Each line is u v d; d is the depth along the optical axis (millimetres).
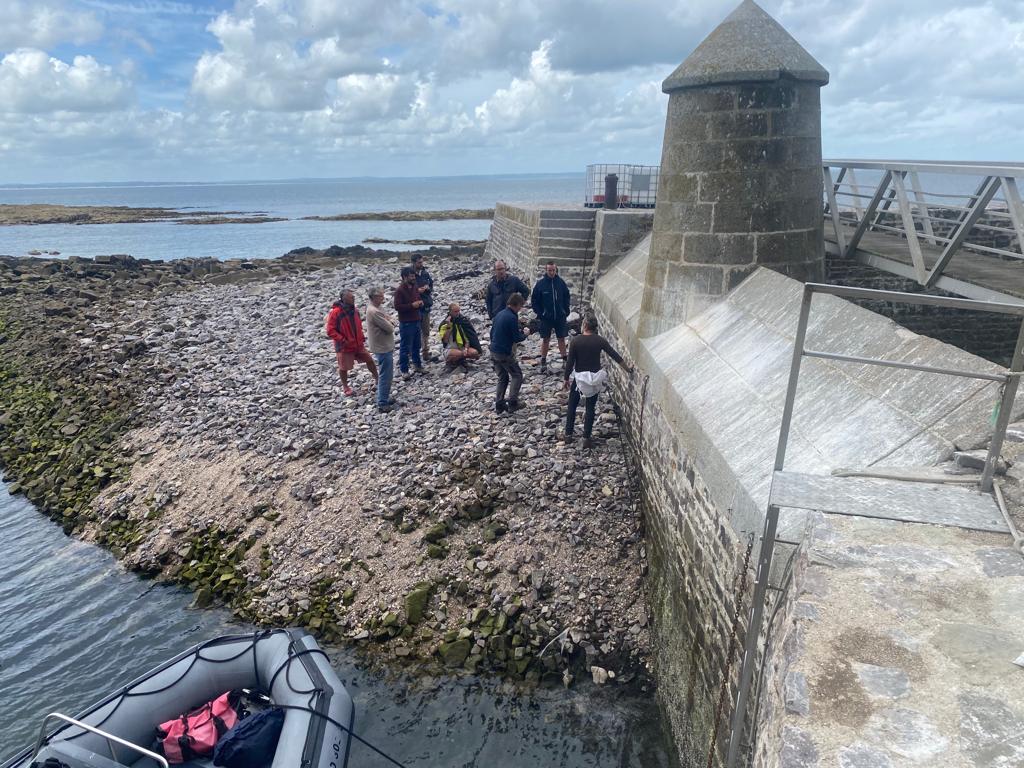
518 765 6492
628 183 18625
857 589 3088
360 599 8367
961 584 3066
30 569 9805
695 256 8992
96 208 117938
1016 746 2322
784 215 8688
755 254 8727
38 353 17688
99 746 5898
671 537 7348
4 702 7477
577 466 9625
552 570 8297
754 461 5363
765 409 5906
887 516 3393
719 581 5656
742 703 3818
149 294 23688
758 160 8539
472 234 64000
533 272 17281
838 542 3420
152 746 6184
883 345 5410
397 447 10352
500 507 9078
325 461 10289
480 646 7715
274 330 17453
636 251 15094
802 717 2514
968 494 3617
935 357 4840
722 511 5660
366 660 7711
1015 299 6969
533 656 7574
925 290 10828
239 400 12836
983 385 4301
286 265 29734
